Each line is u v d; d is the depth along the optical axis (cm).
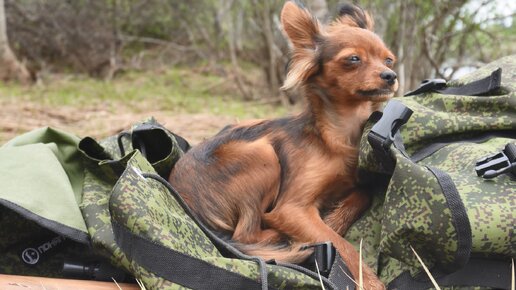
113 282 112
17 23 480
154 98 388
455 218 102
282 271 105
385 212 108
